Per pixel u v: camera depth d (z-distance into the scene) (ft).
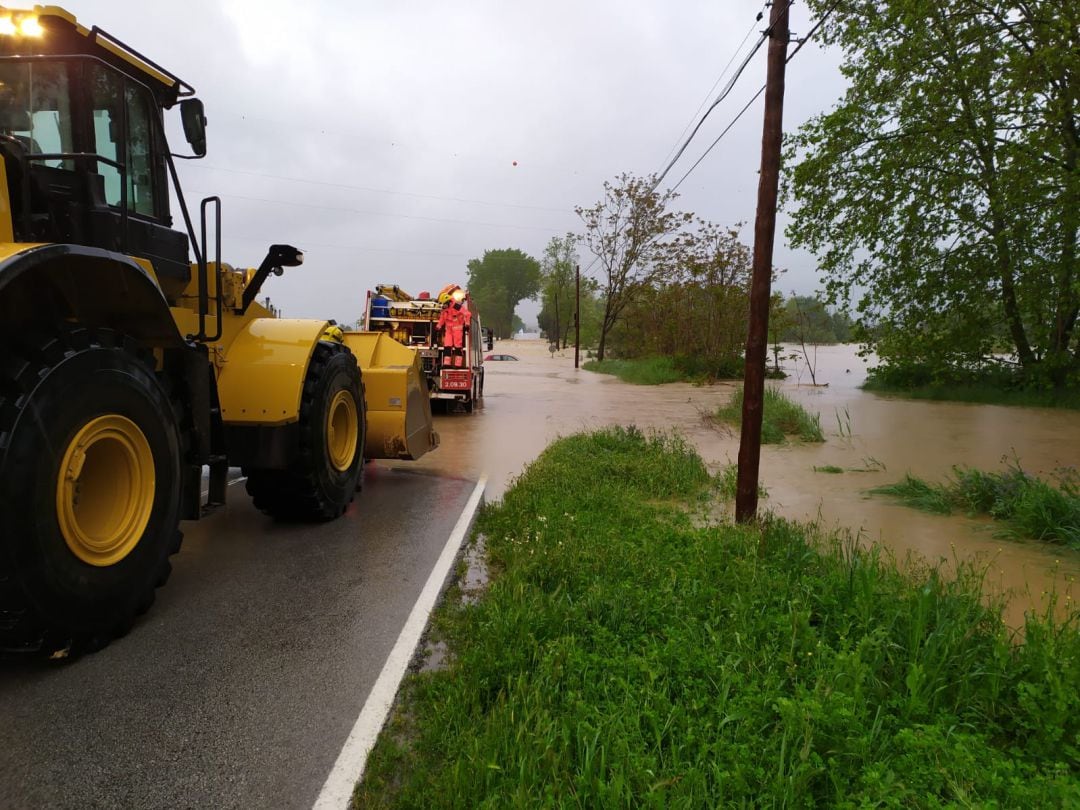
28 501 10.56
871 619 12.77
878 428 45.34
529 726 9.73
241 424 19.48
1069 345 63.41
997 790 8.18
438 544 19.47
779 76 20.85
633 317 128.47
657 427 46.24
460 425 48.14
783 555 16.83
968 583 14.73
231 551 18.74
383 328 54.65
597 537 18.80
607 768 8.71
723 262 98.07
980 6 51.70
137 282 12.78
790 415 45.21
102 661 12.17
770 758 8.79
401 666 12.11
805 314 91.71
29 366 10.75
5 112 14.32
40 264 10.85
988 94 53.83
